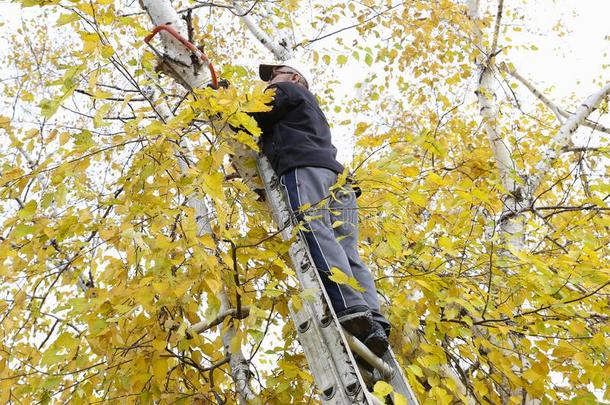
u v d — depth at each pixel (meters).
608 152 5.00
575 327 3.29
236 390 2.88
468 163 4.95
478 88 5.98
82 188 2.73
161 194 2.90
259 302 2.92
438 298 3.46
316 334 2.34
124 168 3.04
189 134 2.71
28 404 3.05
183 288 2.32
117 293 2.51
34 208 2.65
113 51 2.43
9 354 3.08
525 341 3.48
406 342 3.70
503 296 3.62
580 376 3.49
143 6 3.53
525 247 4.55
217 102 2.39
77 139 2.57
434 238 3.70
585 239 3.57
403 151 3.14
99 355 2.81
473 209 4.11
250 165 2.98
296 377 3.21
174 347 3.05
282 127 2.96
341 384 2.19
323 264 2.59
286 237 2.71
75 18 2.42
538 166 5.21
